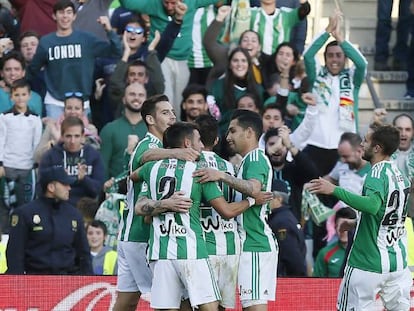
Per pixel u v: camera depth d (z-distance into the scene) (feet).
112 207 133.49
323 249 130.21
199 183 103.60
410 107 165.37
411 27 165.58
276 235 126.21
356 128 152.25
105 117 154.61
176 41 155.74
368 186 107.96
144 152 106.32
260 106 147.54
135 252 110.93
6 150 142.10
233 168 108.58
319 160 149.89
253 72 151.43
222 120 147.95
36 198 134.72
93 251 130.62
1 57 150.00
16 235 123.13
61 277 119.65
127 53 149.48
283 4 163.94
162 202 102.63
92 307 119.96
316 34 171.63
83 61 151.43
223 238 106.93
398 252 109.81
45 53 151.02
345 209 131.95
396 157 143.74
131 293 112.98
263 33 161.17
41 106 148.66
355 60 150.41
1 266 129.29
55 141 141.18
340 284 117.29
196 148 105.60
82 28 159.02
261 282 107.24
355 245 110.32
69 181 125.59
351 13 173.27
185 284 103.40
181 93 156.35
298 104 153.17
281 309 121.39
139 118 144.46
